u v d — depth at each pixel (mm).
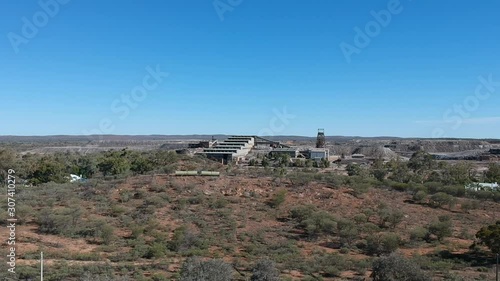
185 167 67625
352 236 37844
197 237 36688
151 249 32469
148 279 25953
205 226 40312
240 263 30453
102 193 49625
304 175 57312
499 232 33344
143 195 48250
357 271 30219
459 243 38406
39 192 50125
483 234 34625
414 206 49031
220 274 24484
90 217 41406
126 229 39188
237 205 46500
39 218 39000
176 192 49719
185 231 37719
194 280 23531
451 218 45938
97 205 45500
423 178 70688
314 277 28188
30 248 32562
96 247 34188
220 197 48219
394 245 35656
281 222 42781
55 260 29891
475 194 54719
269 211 45031
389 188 55312
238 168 72625
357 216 42312
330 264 31250
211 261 25312
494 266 32375
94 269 27406
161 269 28969
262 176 57438
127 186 52000
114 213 43062
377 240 36438
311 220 41094
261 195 49625
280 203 46688
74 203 45688
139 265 29703
